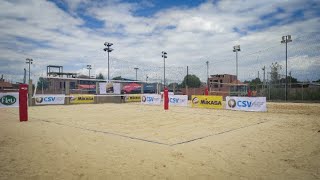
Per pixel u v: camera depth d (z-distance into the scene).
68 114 15.06
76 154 5.62
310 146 6.45
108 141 7.06
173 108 19.91
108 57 34.19
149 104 25.00
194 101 21.12
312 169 4.62
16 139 7.29
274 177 4.21
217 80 50.91
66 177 4.17
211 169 4.61
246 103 17.38
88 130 9.03
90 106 22.16
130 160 5.16
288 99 29.59
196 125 10.43
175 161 5.10
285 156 5.50
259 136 7.88
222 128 9.59
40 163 4.94
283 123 11.00
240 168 4.68
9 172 4.42
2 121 11.68
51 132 8.54
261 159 5.26
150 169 4.59
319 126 10.06
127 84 33.41
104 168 4.64
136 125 10.41
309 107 20.03
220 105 19.30
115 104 25.00
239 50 32.69
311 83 27.97
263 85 31.19
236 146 6.46
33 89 27.33
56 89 31.89
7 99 20.44
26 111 11.80
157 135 8.06
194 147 6.34
